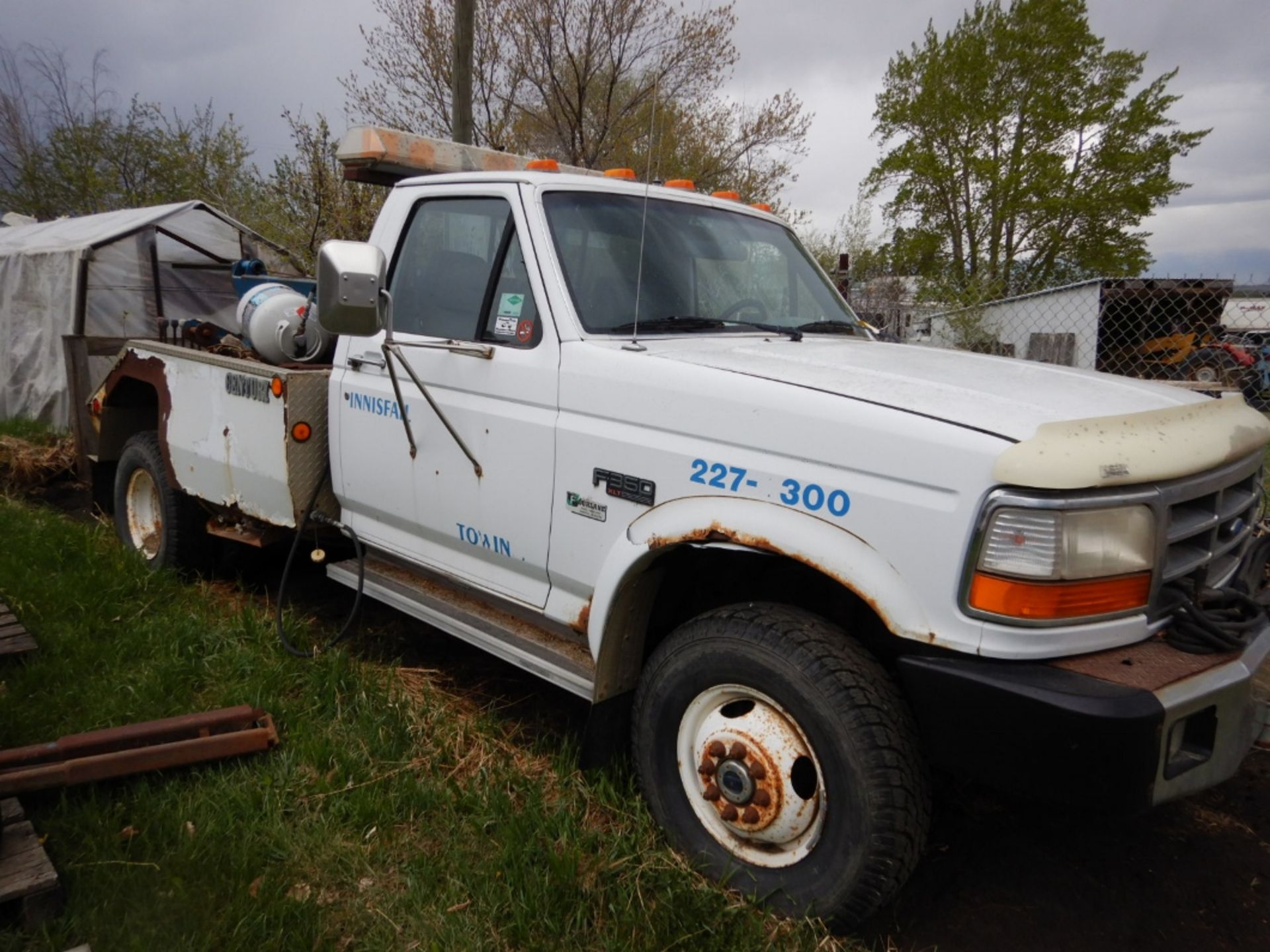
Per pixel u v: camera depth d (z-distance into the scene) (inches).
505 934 99.1
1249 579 112.7
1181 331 398.6
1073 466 86.7
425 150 166.7
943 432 90.7
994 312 390.0
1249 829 128.9
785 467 100.1
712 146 564.4
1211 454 99.2
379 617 192.7
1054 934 106.9
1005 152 1162.6
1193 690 88.2
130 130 901.8
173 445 190.2
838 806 96.0
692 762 110.7
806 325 149.5
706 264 144.3
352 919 101.0
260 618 177.5
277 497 163.6
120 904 99.2
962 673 88.6
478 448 132.2
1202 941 106.4
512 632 132.1
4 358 431.8
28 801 117.0
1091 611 89.4
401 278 152.3
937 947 104.3
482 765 130.5
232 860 107.0
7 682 147.1
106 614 175.6
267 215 526.0
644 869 107.1
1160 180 1130.0
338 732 137.0
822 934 97.8
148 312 424.2
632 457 113.1
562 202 134.6
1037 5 1101.7
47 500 301.3
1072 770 85.9
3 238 514.6
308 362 176.4
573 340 122.3
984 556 87.6
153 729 126.7
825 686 96.2
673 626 128.0
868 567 93.6
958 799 134.2
